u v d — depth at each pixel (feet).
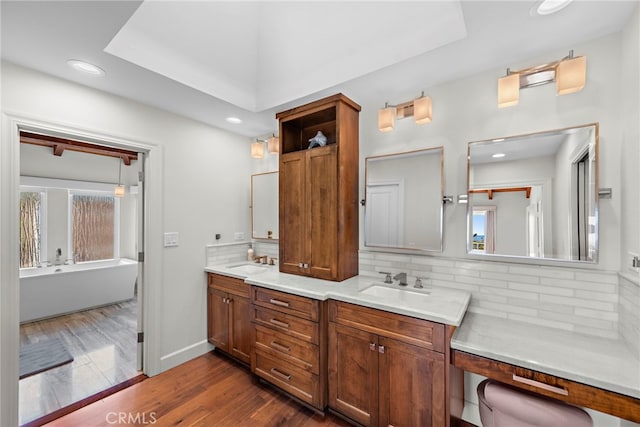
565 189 5.34
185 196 8.80
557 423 4.00
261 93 8.30
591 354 4.35
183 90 7.00
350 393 5.90
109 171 17.02
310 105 7.52
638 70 4.23
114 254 17.35
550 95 5.49
